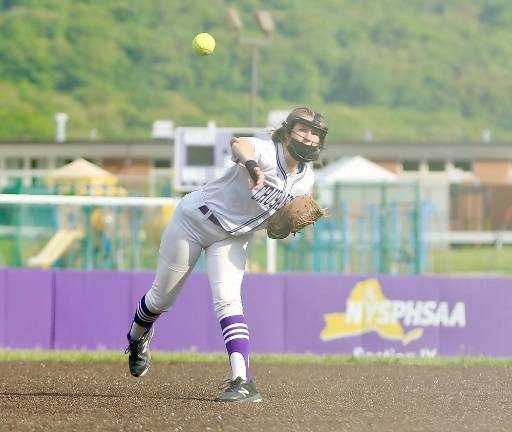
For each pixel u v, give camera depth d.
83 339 39.53
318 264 71.44
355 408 20.81
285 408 20.59
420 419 19.12
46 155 161.12
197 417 19.19
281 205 21.02
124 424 18.42
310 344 39.44
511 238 138.75
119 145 158.88
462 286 39.66
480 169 168.00
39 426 18.28
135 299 39.53
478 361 35.44
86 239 73.38
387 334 39.59
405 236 81.00
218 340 39.47
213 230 21.17
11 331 39.66
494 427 18.27
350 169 105.12
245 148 20.17
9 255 85.19
